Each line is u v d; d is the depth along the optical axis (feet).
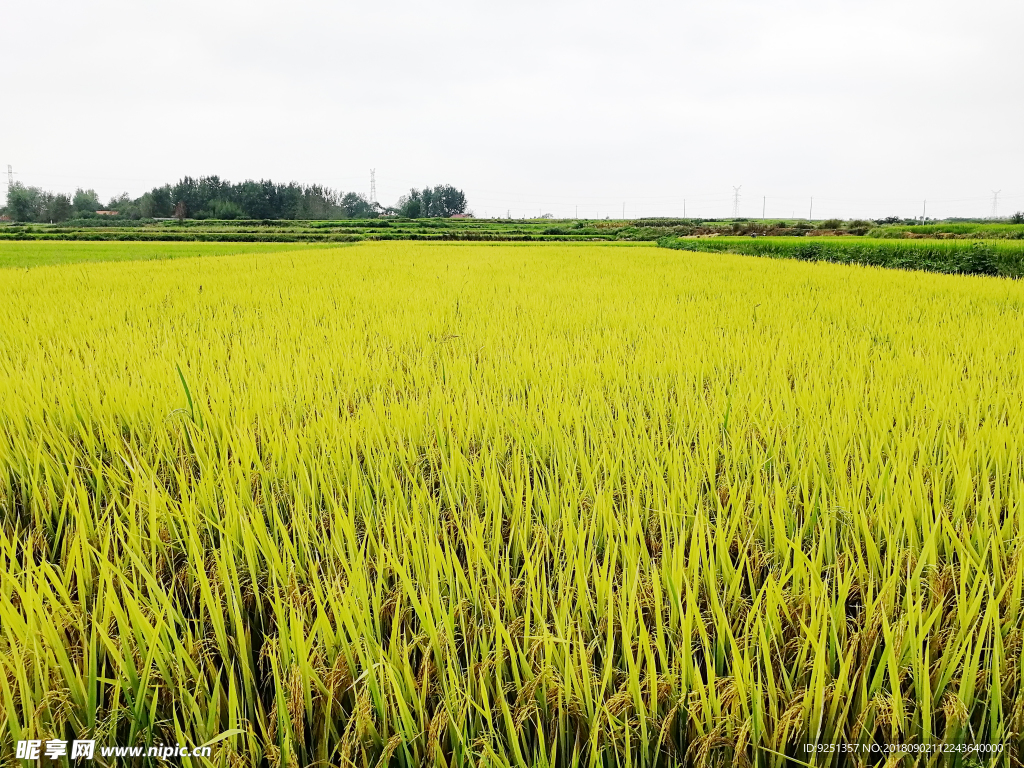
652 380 13.51
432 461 9.21
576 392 12.81
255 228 243.60
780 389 12.43
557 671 5.06
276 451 9.41
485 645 5.28
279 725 4.77
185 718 4.90
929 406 10.88
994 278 39.09
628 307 25.71
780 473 8.75
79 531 6.76
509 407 11.30
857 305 25.91
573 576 6.50
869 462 8.60
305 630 5.88
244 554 6.87
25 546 6.72
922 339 18.16
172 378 13.12
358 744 4.78
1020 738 4.71
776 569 6.59
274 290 33.19
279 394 12.35
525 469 8.58
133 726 4.88
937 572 6.11
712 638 5.69
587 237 204.44
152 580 5.91
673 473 8.19
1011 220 185.57
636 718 4.98
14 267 55.42
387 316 23.15
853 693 5.05
